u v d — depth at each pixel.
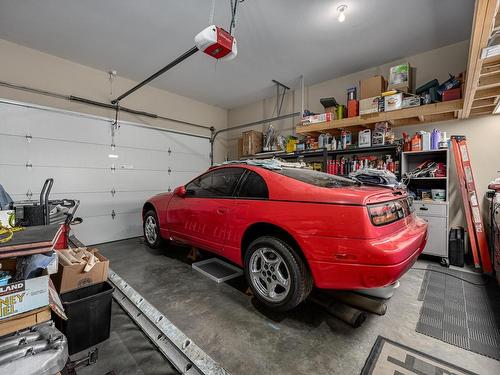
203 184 2.78
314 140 4.75
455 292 2.38
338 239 1.60
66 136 4.02
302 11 2.90
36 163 3.72
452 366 1.41
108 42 3.65
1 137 3.43
